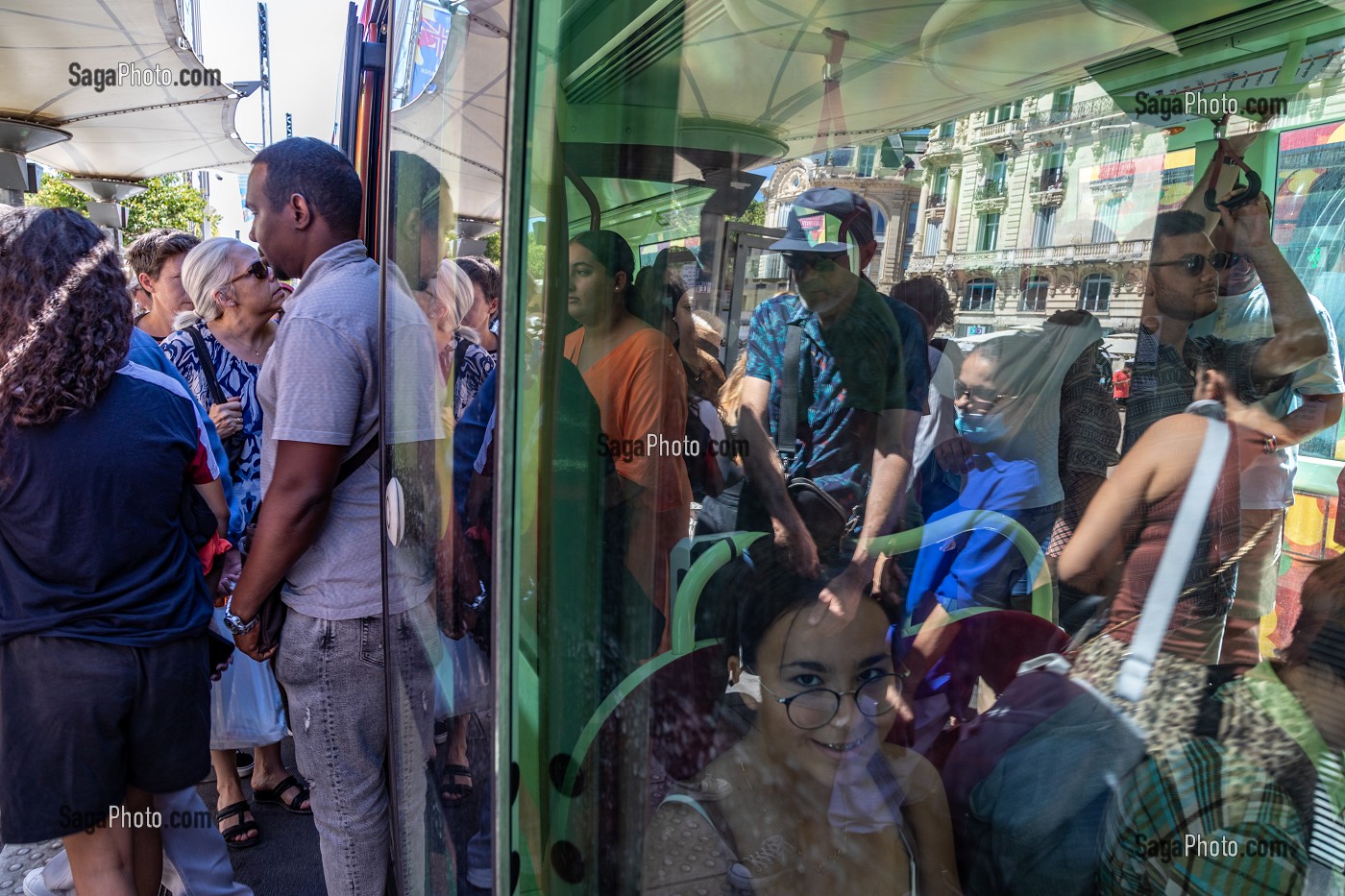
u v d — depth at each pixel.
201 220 14.53
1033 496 1.25
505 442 0.84
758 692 0.96
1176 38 1.40
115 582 1.66
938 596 1.13
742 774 0.95
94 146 7.54
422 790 1.38
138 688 1.67
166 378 1.81
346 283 1.79
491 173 0.93
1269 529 1.33
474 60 1.04
